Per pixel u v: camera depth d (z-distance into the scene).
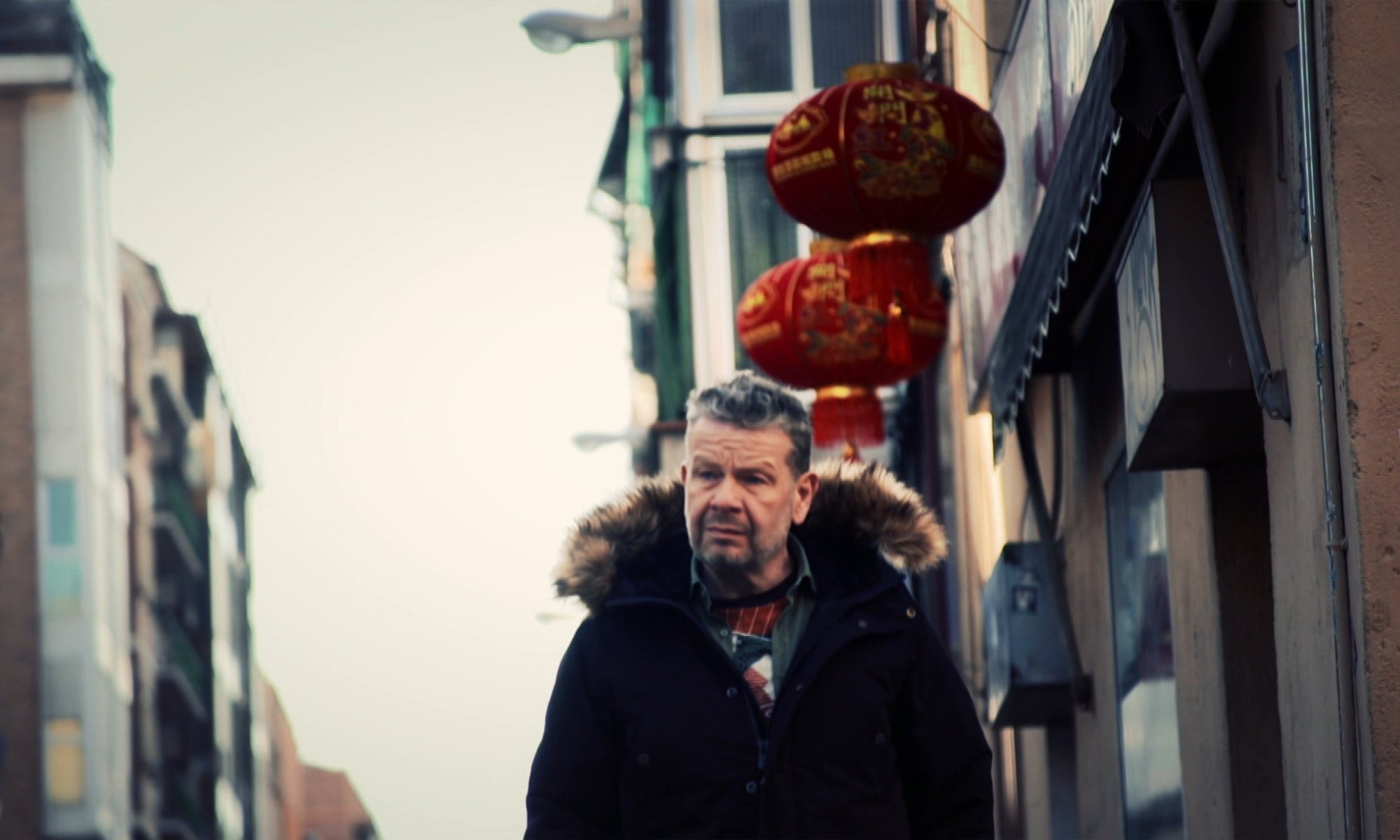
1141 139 8.69
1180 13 7.42
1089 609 12.25
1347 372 6.30
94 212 66.25
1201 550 8.99
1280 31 6.98
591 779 6.20
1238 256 7.18
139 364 71.44
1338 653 6.36
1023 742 15.98
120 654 66.31
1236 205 7.64
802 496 6.20
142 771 68.69
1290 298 6.93
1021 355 10.84
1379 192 6.36
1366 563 6.22
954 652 21.56
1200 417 7.82
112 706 65.38
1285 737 7.23
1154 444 8.16
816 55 29.20
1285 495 7.10
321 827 94.06
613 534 6.27
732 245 29.25
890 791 6.09
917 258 11.63
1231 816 8.70
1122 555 11.09
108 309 68.06
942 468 22.44
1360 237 6.35
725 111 29.36
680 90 29.38
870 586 6.16
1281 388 7.05
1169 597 9.81
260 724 91.31
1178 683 9.70
